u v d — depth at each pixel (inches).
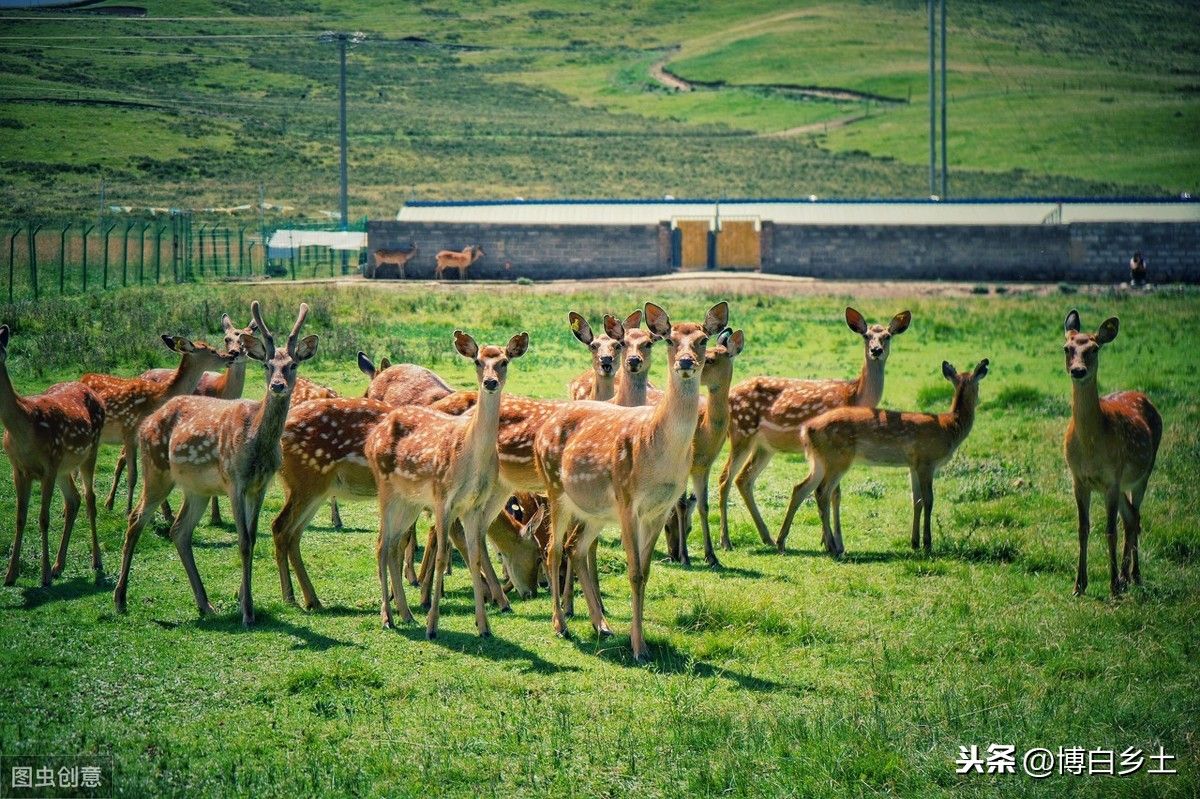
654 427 430.9
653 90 5280.5
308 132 4040.4
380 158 3779.5
